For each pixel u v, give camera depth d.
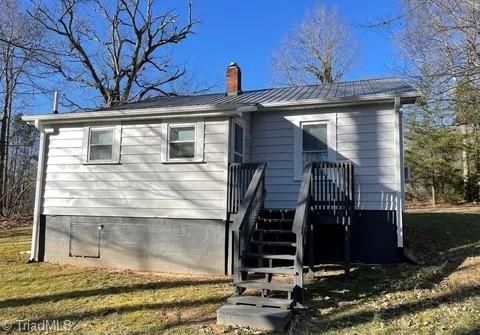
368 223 9.61
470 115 17.34
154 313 6.40
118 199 10.38
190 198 9.73
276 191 10.55
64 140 11.10
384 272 8.41
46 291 7.84
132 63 26.00
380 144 9.77
